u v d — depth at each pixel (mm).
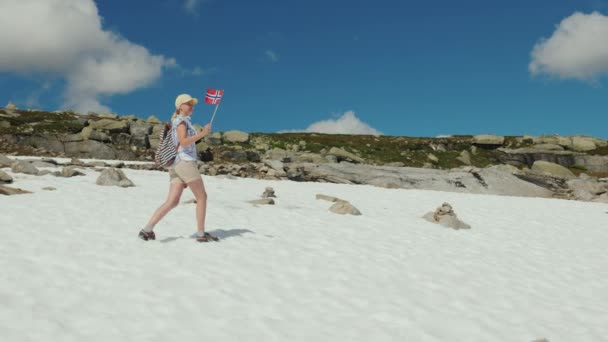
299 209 15242
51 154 43781
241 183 25219
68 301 5531
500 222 16234
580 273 9477
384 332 5488
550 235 14203
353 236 11234
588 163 81688
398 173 36875
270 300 6215
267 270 7590
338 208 15000
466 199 24953
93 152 45531
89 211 11648
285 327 5355
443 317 6199
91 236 8891
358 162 62594
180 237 9406
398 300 6715
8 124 48719
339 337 5211
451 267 9023
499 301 7141
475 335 5672
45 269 6621
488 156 83062
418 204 20391
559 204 25266
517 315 6570
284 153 56844
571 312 6918
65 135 46594
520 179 36438
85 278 6406
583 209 23172
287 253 8875
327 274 7691
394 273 8172
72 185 17031
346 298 6594
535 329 6070
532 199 28062
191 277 6836
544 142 88875
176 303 5766
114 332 4801
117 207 12680
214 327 5156
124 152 47094
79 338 4594
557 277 9000
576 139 89500
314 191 23469
